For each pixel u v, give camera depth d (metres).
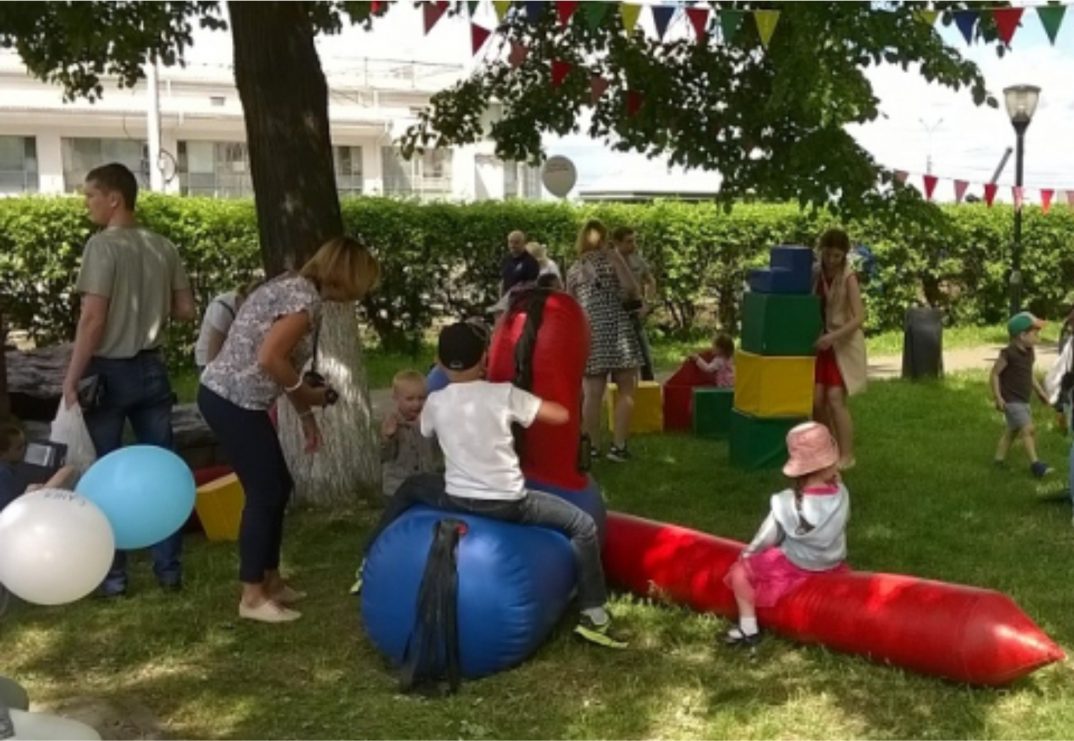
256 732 4.10
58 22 7.50
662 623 5.05
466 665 4.46
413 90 34.25
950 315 19.39
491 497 4.52
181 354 13.85
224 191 31.58
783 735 4.00
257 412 5.01
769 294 7.99
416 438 5.98
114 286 5.23
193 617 5.23
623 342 8.42
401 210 15.55
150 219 13.73
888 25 5.75
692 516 6.91
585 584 4.73
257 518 5.12
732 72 7.77
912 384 12.75
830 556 4.75
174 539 5.58
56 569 3.02
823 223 17.86
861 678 4.42
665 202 17.94
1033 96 13.29
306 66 6.91
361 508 7.01
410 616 4.43
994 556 6.02
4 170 28.91
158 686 4.52
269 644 4.91
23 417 7.61
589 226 8.44
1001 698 4.22
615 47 8.16
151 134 26.88
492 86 8.92
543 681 4.47
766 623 4.85
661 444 9.27
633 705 4.25
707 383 10.09
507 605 4.39
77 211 13.30
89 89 9.02
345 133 32.09
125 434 6.05
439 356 4.65
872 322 18.30
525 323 5.02
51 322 13.44
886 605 4.46
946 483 7.73
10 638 5.01
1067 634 4.89
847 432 8.15
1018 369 8.08
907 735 3.97
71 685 4.54
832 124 6.38
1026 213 19.53
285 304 4.81
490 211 16.11
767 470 8.15
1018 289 14.69
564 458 5.04
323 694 4.41
